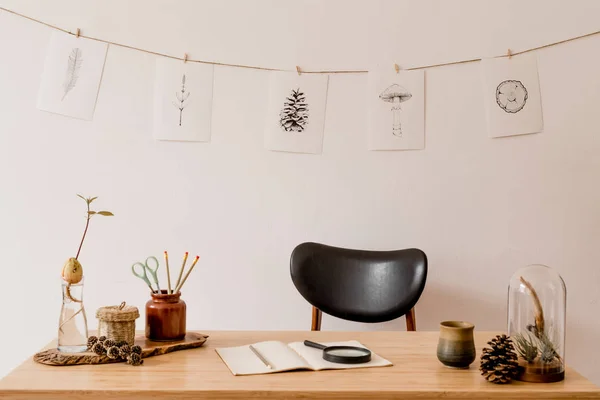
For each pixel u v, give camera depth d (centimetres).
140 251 263
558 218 262
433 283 265
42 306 260
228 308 266
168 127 263
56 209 260
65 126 261
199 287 266
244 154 266
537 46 262
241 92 267
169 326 174
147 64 264
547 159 262
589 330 261
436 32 266
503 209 264
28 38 259
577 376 149
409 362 159
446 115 266
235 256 266
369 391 134
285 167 267
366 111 267
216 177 266
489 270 264
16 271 259
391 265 238
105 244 262
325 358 159
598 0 259
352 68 268
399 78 266
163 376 143
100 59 262
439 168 266
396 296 232
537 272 154
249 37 267
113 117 262
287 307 267
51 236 260
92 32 262
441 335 155
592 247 261
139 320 262
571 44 261
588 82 261
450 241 265
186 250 265
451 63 265
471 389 135
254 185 267
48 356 157
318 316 242
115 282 262
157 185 264
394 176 267
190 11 266
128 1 263
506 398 134
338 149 267
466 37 265
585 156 261
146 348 164
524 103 262
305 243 247
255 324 267
